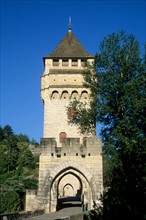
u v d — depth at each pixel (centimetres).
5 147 10869
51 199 3728
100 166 3756
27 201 3944
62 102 5206
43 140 3819
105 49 4316
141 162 2181
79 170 3750
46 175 3722
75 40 5853
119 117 4081
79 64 5462
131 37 4303
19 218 2994
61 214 3431
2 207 4234
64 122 5112
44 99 5256
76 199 5597
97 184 3703
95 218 2175
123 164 2198
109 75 4175
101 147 3809
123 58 4225
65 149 3806
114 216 2031
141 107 3791
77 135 5022
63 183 5797
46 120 5141
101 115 4172
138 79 4050
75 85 5259
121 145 3672
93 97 4438
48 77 5325
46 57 5459
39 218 3039
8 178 8556
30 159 10556
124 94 4003
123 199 2048
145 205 2002
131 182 2097
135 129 3678
